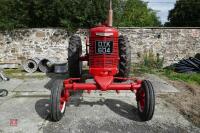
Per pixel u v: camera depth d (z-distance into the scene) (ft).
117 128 8.64
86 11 19.06
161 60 19.60
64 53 19.52
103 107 10.46
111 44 9.85
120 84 9.24
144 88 8.97
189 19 33.06
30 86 13.42
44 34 19.33
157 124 9.03
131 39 19.63
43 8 19.43
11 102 11.07
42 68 16.92
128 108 10.39
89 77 14.10
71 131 8.41
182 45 19.81
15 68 18.12
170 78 15.84
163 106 10.78
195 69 18.08
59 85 8.86
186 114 10.06
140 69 18.15
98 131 8.41
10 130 8.48
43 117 9.45
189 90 13.37
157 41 19.67
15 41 19.36
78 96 11.66
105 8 19.33
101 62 9.87
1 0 19.77
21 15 19.69
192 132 8.55
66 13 19.17
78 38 12.82
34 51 19.52
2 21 19.29
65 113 9.77
